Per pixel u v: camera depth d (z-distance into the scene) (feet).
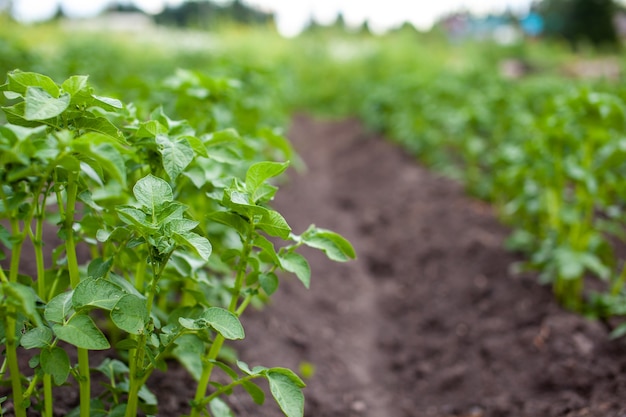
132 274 7.40
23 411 5.32
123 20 65.72
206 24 57.41
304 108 46.62
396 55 52.16
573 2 63.67
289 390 5.35
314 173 25.41
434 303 13.35
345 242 6.04
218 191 6.64
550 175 11.30
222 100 10.46
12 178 4.55
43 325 5.07
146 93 11.55
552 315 11.14
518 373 10.19
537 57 53.16
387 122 30.66
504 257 13.94
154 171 6.43
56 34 37.47
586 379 9.53
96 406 6.02
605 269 10.75
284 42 55.57
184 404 7.85
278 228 5.47
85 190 5.60
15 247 5.05
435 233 16.51
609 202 12.07
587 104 10.75
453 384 10.55
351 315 13.37
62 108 4.75
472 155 19.21
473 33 71.00
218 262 7.70
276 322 11.43
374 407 10.23
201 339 5.55
